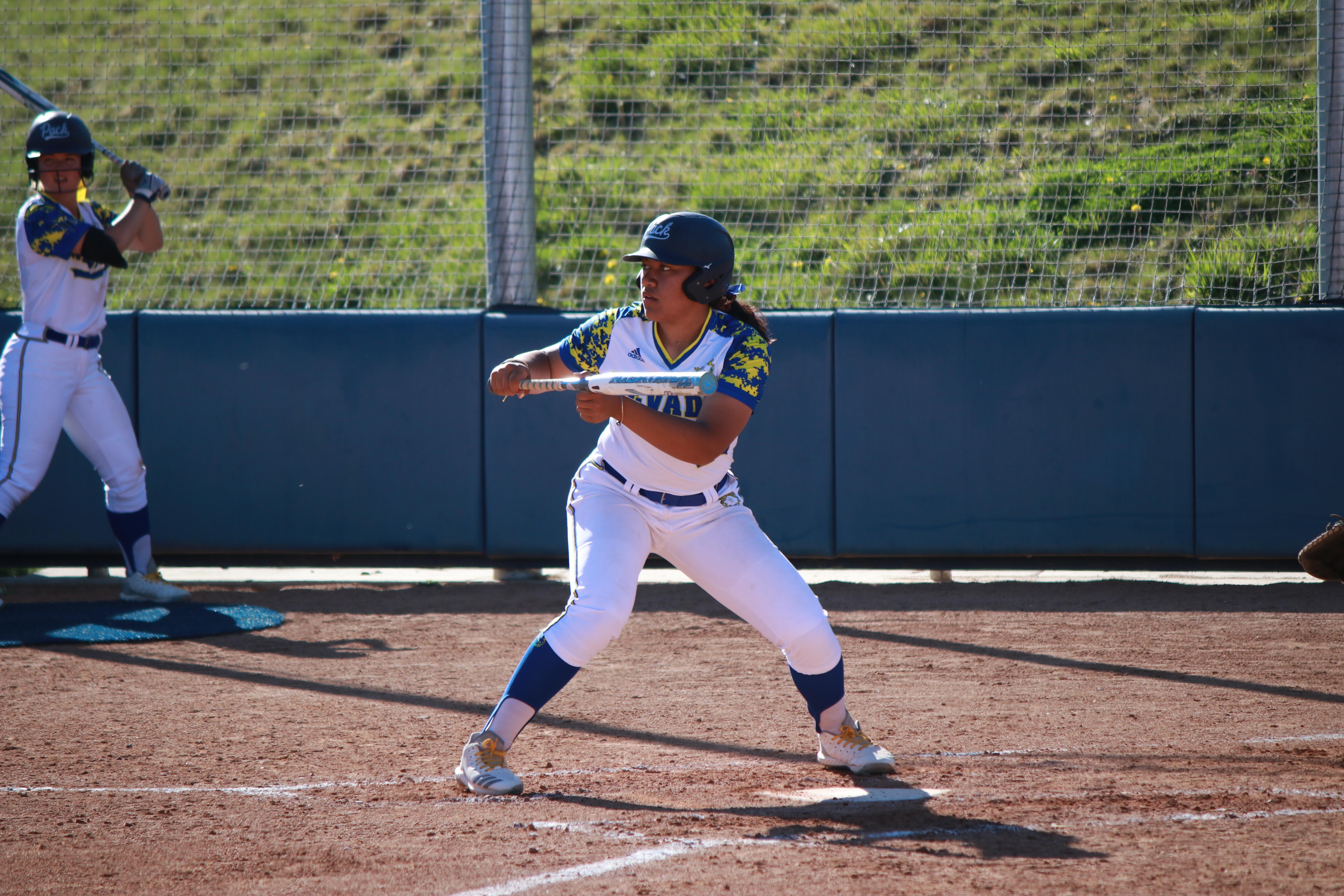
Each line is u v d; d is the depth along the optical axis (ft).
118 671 60.34
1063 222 98.89
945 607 73.15
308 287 114.62
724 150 113.70
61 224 69.15
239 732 49.55
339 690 56.59
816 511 80.12
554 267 113.39
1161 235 96.53
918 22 106.93
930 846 34.37
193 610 73.97
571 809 38.52
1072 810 37.60
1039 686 55.52
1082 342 77.30
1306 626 66.44
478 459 81.71
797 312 80.18
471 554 83.20
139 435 83.61
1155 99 101.04
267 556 85.25
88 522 83.15
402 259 117.60
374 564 85.30
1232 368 75.97
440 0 142.31
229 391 82.89
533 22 129.29
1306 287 88.58
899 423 79.00
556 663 40.06
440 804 39.45
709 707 52.80
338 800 40.11
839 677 41.70
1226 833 35.12
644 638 67.05
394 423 82.17
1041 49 104.42
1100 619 69.21
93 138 126.41
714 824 36.78
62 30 131.34
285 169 128.16
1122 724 48.78
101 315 73.36
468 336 81.15
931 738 47.16
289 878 32.91
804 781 41.65
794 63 112.27
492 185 82.89
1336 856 33.12
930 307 82.64
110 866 34.19
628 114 121.49
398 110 133.59
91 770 44.16
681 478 39.60
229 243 120.16
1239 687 54.65
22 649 64.90
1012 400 78.02
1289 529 75.97
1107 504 77.71
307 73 135.64
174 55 133.49
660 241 37.81
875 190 104.58
